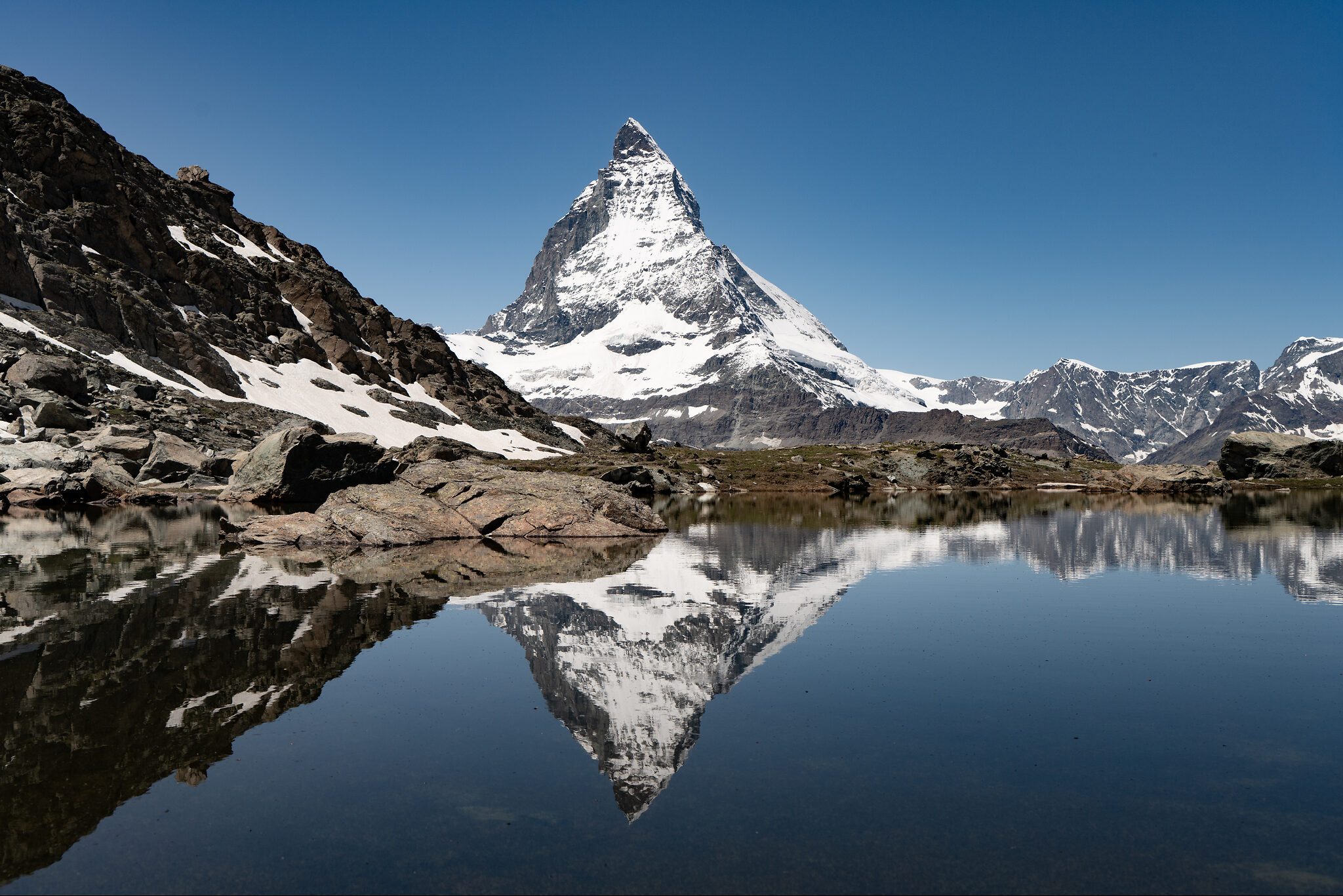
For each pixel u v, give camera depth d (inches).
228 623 1002.7
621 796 531.2
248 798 522.3
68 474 2984.7
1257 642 970.7
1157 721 686.5
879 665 856.3
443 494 2218.3
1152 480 5497.1
